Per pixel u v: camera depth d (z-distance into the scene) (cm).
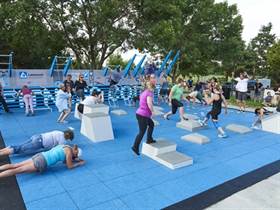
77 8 1873
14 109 1171
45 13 1853
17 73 1408
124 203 385
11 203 377
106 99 1494
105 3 1803
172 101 910
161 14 1945
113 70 1752
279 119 823
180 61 2677
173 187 437
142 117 565
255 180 471
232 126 859
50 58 2277
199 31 2633
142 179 464
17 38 1845
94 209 368
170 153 564
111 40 1881
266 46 4269
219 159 577
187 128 843
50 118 980
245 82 1256
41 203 379
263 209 375
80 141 683
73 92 1241
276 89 1677
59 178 459
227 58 2886
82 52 2214
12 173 435
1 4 1703
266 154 620
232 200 398
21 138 712
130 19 1956
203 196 409
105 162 539
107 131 701
